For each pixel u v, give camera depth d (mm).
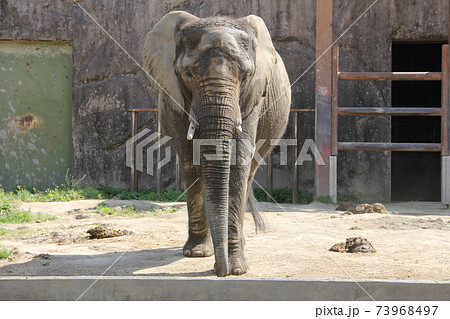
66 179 13695
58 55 14266
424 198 15680
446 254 6059
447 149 12062
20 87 14211
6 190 14094
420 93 16078
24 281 4215
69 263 5652
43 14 13953
